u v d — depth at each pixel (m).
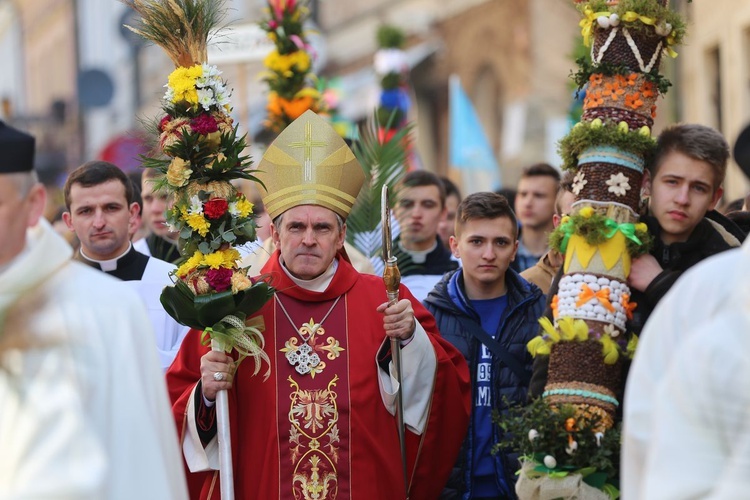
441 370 9.88
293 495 9.40
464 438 10.05
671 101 27.28
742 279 5.50
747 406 5.18
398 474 9.62
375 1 45.44
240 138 9.52
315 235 9.77
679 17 8.48
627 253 8.38
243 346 9.31
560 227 8.57
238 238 9.45
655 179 8.50
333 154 9.93
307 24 18.36
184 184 9.30
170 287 9.29
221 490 9.05
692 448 5.24
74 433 5.67
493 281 10.53
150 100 48.12
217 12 9.76
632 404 5.82
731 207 13.07
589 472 8.15
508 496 9.98
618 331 8.28
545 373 8.57
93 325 6.05
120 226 11.54
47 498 5.52
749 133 6.47
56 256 6.13
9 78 65.56
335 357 9.73
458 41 43.38
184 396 9.55
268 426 9.51
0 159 6.05
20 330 5.88
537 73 40.94
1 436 5.67
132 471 5.97
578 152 8.56
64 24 58.28
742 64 24.48
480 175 20.56
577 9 8.80
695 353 5.33
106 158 22.45
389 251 9.45
